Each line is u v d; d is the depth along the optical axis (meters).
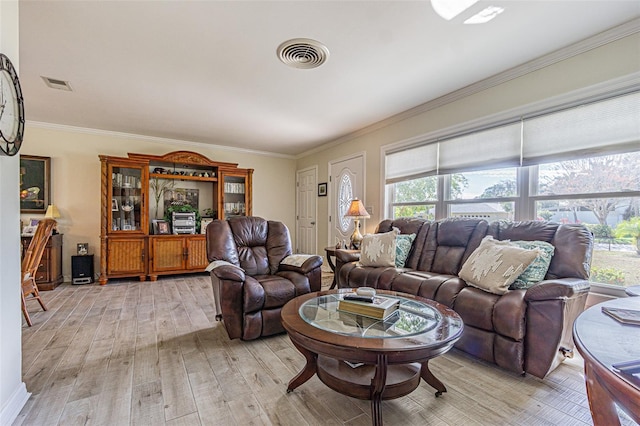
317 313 1.64
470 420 1.44
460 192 3.18
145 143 4.92
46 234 2.94
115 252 4.26
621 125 2.04
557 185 2.44
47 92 3.12
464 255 2.64
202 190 5.42
